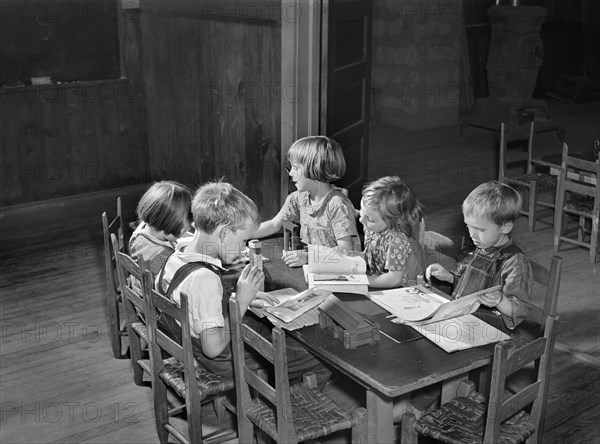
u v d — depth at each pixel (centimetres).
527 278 307
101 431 349
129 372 406
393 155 887
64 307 494
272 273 351
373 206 333
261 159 579
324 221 381
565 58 1240
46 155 705
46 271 560
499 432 268
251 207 298
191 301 291
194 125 672
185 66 665
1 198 688
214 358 306
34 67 692
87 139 728
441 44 1020
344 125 571
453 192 736
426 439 322
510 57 945
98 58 726
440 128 1041
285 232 402
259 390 279
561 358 412
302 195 391
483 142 953
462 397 295
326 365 336
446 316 287
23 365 413
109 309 411
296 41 486
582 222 584
